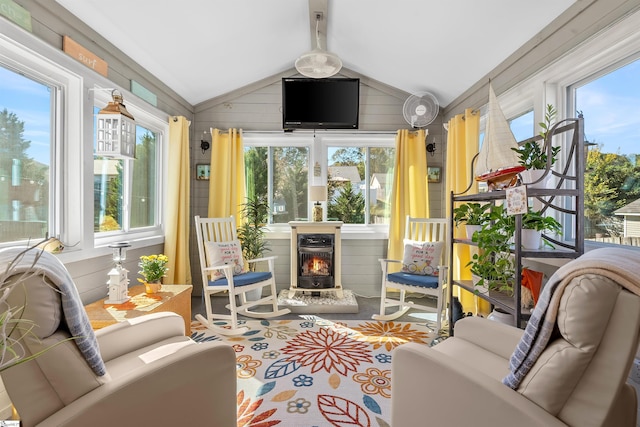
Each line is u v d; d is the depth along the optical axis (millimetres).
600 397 869
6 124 1958
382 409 1820
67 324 1021
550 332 952
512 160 2059
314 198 3902
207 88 3918
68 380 974
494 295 2176
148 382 1065
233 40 3154
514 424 947
